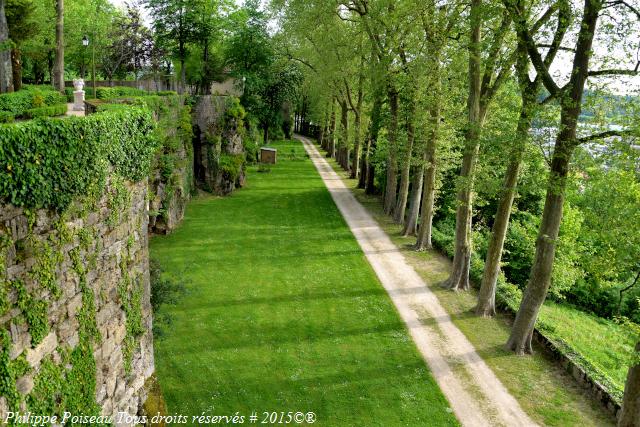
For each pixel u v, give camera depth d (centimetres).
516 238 3328
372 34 2995
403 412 1555
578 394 1661
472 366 1814
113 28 5328
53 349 920
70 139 952
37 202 856
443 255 3052
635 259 1405
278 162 6334
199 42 4978
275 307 2267
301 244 3162
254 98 6028
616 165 1439
